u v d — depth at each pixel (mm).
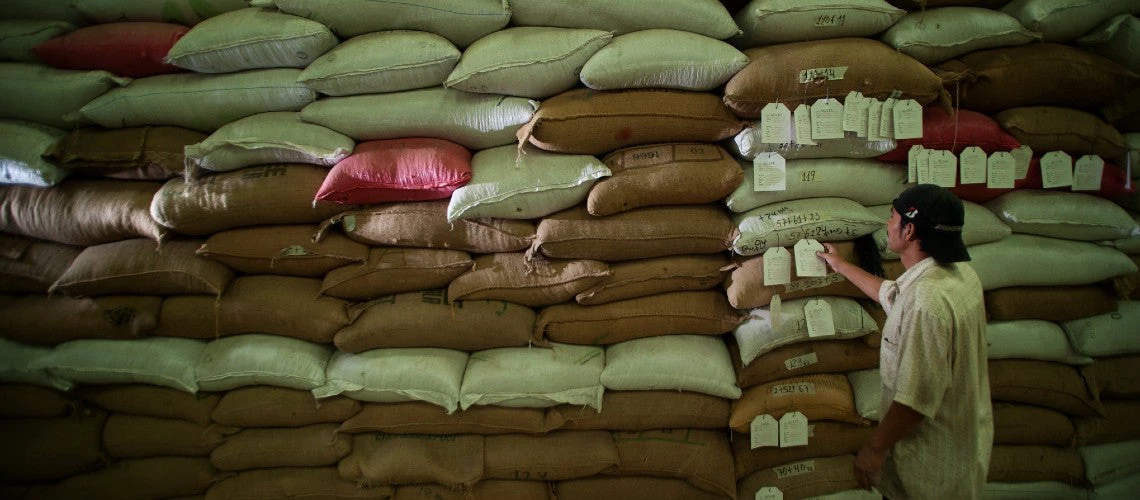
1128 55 2086
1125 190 2139
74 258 2125
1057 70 1967
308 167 2059
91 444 2176
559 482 2211
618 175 1944
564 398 2059
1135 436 2309
